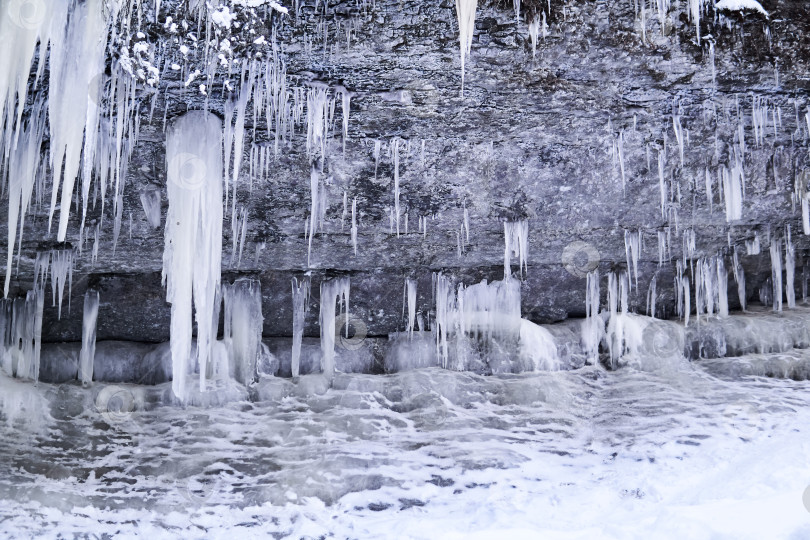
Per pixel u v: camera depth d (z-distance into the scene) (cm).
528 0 464
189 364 761
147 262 752
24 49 411
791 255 844
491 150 614
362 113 556
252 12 458
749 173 655
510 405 751
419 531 525
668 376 793
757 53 518
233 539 534
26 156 504
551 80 533
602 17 479
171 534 541
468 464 634
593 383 793
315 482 608
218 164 549
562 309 876
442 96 543
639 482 580
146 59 474
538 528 512
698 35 490
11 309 756
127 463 641
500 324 823
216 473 629
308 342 823
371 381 773
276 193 649
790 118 593
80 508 568
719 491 531
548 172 645
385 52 490
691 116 585
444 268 817
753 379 782
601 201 693
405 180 644
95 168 553
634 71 528
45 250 697
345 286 795
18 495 579
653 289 863
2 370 748
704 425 673
